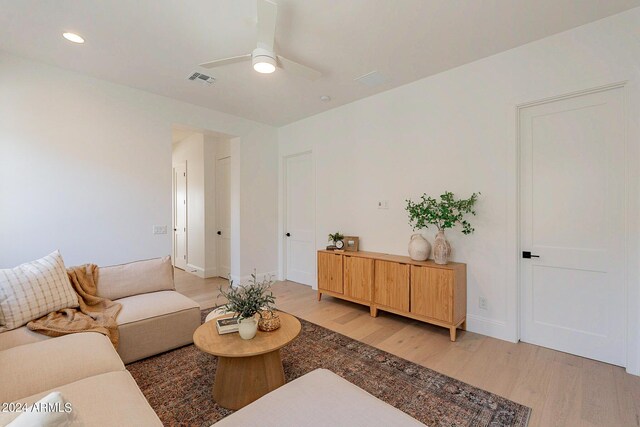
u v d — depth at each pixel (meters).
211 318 2.45
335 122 4.39
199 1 2.13
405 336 2.98
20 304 2.08
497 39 2.63
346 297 3.79
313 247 4.81
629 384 2.14
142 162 3.76
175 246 6.69
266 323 2.12
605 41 2.35
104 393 1.34
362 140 4.04
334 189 4.41
